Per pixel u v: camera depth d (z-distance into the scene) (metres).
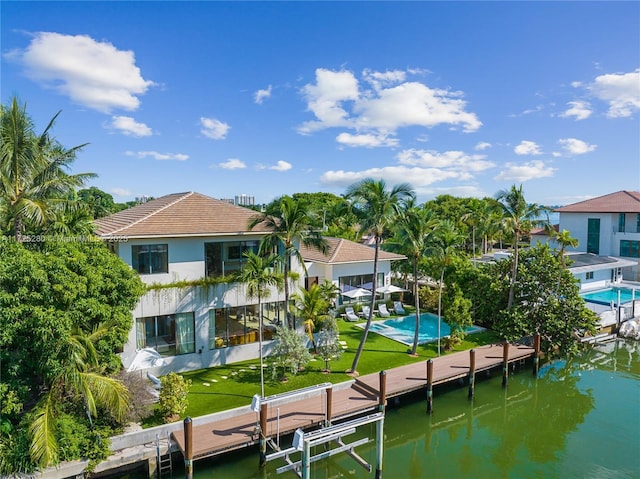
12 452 14.01
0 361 14.21
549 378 27.67
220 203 26.98
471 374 23.70
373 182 22.34
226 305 24.36
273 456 16.27
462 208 80.12
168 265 23.05
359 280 38.00
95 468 15.00
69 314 14.71
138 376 18.48
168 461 16.16
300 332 25.52
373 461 18.27
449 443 19.97
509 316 29.78
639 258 49.91
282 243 24.08
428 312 37.94
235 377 22.73
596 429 21.16
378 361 25.67
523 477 17.09
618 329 34.69
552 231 34.56
